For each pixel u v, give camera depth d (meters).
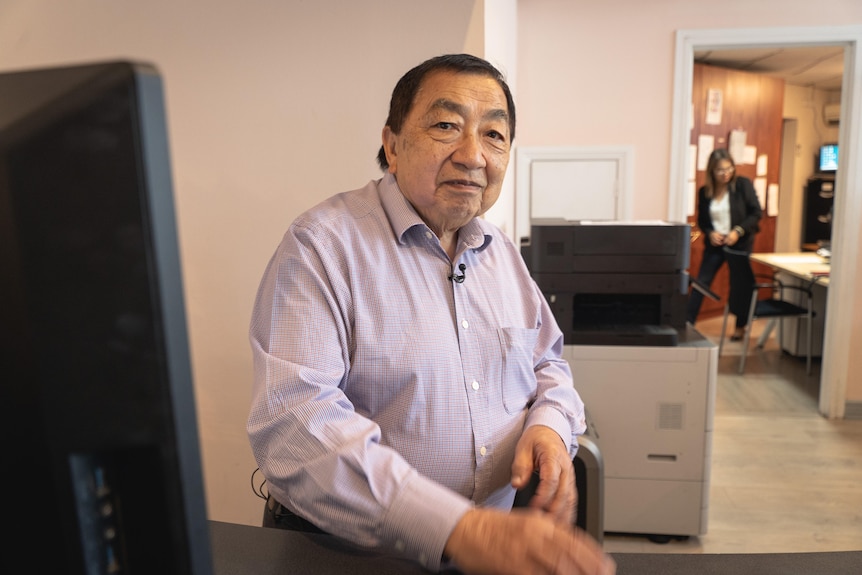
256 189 1.73
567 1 3.54
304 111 1.66
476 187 0.99
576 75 3.59
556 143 3.66
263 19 1.64
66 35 1.74
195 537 0.31
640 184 3.63
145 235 0.27
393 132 1.06
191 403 0.30
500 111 1.00
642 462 2.20
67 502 0.30
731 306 4.37
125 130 0.27
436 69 0.99
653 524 2.24
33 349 0.29
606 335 2.14
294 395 0.83
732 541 2.29
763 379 4.13
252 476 1.72
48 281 0.28
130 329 0.28
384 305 0.97
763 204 6.00
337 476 0.71
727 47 3.47
